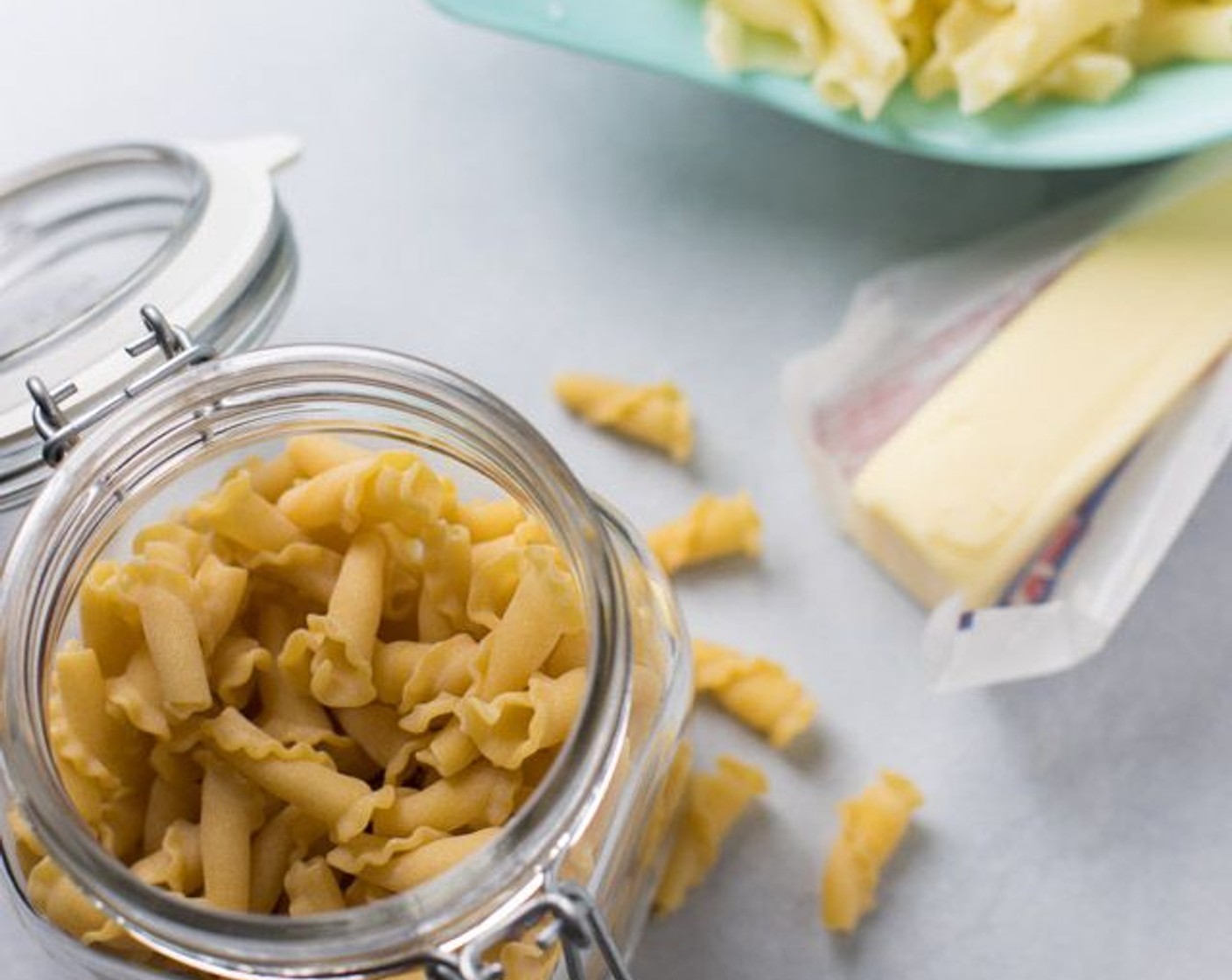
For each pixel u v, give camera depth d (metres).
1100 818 0.42
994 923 0.41
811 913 0.41
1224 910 0.41
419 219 0.48
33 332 0.42
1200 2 0.42
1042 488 0.42
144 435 0.33
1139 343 0.42
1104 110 0.42
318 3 0.50
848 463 0.44
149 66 0.49
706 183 0.47
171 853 0.33
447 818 0.32
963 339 0.44
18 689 0.31
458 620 0.34
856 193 0.47
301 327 0.47
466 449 0.34
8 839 0.33
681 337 0.46
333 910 0.32
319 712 0.34
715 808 0.41
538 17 0.44
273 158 0.41
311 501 0.34
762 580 0.44
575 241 0.47
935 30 0.42
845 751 0.42
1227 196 0.43
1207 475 0.41
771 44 0.43
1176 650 0.42
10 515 0.41
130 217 0.42
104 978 0.33
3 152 0.49
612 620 0.30
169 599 0.33
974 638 0.41
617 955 0.31
